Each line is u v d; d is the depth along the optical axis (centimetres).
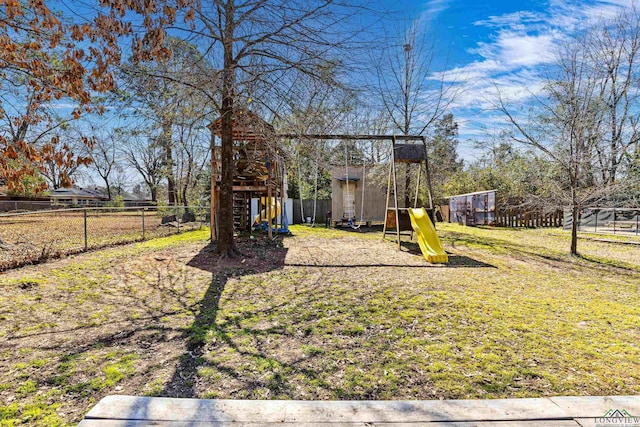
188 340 298
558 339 303
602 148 739
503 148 1030
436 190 1678
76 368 246
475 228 1546
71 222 1627
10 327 323
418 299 423
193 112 596
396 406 181
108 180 3584
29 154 329
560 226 1650
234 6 583
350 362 258
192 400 186
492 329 326
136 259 660
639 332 321
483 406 180
